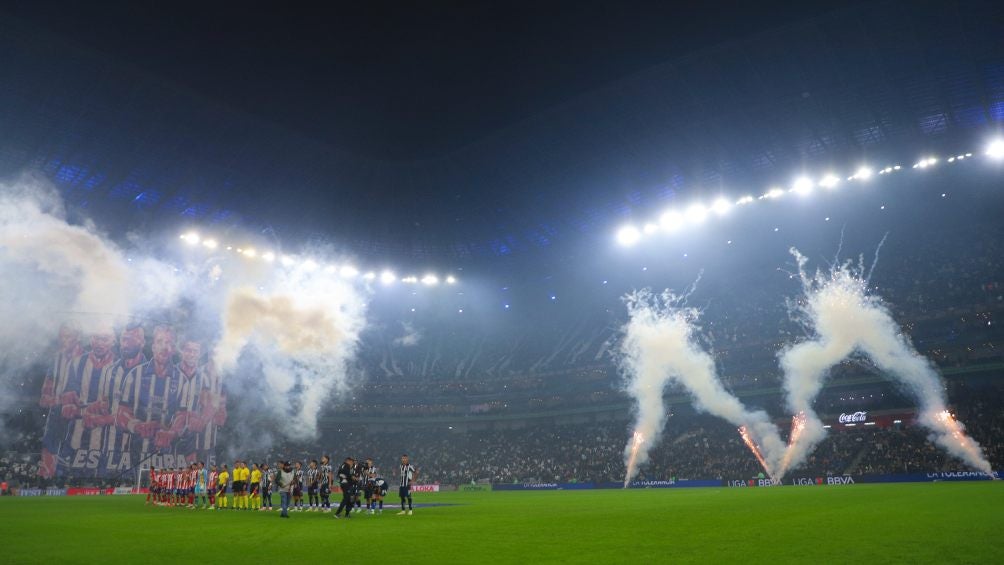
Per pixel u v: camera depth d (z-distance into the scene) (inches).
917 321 2492.6
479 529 695.7
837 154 2311.8
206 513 1034.1
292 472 949.8
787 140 2278.5
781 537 548.7
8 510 1142.3
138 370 2319.1
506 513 975.0
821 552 454.0
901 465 2107.5
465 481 2886.3
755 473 2354.8
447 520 839.7
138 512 1074.1
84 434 2148.1
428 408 3304.6
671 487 2397.9
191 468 1258.0
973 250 2674.7
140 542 595.8
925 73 1941.4
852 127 2185.0
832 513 784.9
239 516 950.4
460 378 3412.9
